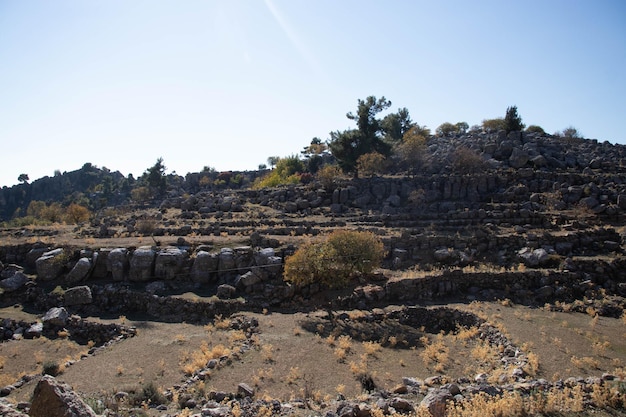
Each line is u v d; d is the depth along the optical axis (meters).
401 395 16.84
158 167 101.38
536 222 46.41
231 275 37.03
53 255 37.66
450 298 34.62
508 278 35.66
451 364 23.25
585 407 13.57
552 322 28.55
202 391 19.39
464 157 62.25
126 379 21.80
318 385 20.14
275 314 32.28
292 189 65.69
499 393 14.87
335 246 34.59
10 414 9.55
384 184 59.25
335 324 29.69
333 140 72.69
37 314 32.78
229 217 56.06
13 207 160.25
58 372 23.19
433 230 45.31
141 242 41.50
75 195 151.75
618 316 30.09
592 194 51.25
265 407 15.18
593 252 39.28
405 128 95.69
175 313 32.91
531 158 62.47
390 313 31.58
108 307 34.12
